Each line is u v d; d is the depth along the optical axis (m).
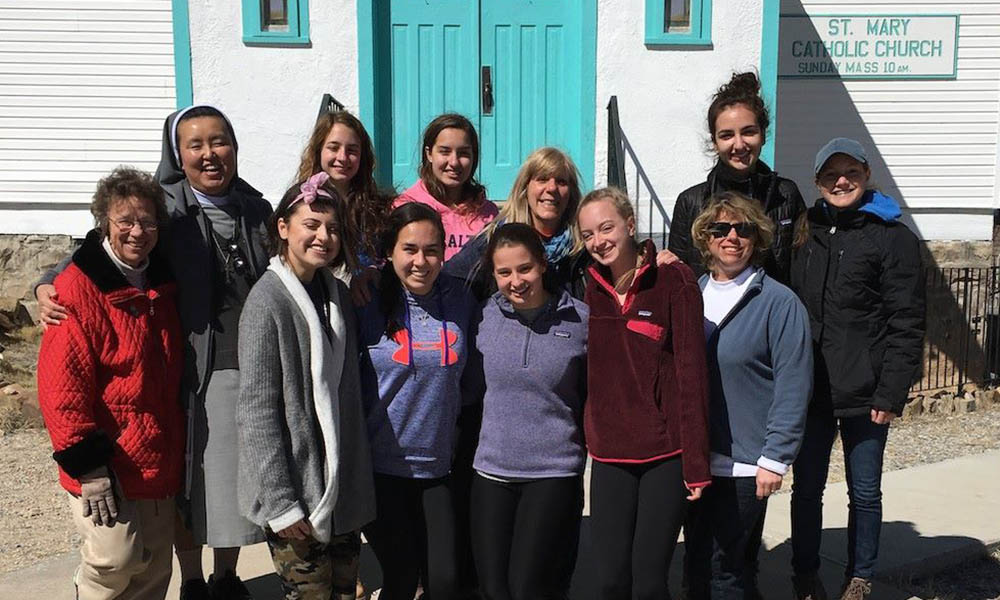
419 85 7.24
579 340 3.21
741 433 3.26
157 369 3.11
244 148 7.02
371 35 7.02
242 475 2.88
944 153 9.10
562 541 3.24
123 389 3.01
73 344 2.91
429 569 3.11
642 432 3.11
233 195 3.33
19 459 5.92
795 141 9.02
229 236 3.29
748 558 3.88
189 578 3.66
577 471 3.20
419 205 3.15
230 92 6.96
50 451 6.09
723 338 3.28
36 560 4.40
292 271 2.94
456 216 3.91
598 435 3.17
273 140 7.04
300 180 3.68
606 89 7.19
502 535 3.21
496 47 7.25
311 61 7.01
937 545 4.62
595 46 7.14
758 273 3.32
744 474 3.24
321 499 2.89
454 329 3.20
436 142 3.81
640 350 3.12
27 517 4.96
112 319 3.00
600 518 3.17
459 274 3.41
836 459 6.22
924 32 8.95
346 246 3.05
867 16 8.91
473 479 3.28
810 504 3.74
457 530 3.26
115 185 2.98
